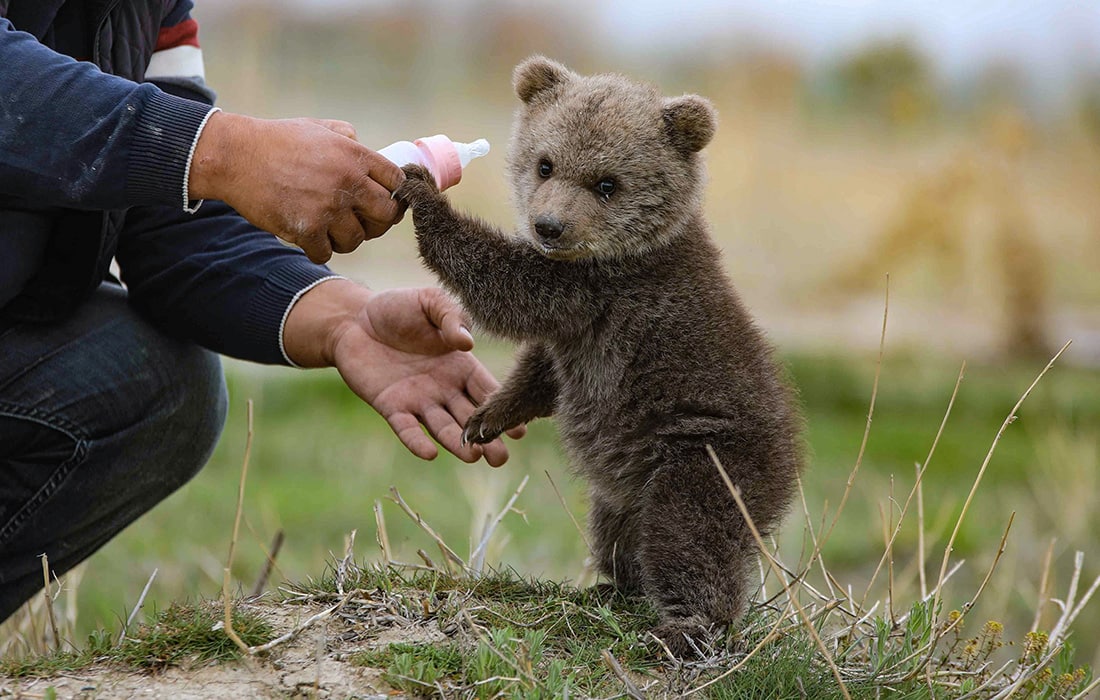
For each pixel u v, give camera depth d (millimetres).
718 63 25281
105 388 7645
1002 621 10586
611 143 8117
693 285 8031
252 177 6602
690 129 8297
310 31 26516
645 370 7832
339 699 5984
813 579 11648
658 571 7211
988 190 21219
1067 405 17047
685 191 8305
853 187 23609
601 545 8000
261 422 16438
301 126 6793
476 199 21328
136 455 7918
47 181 6402
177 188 6551
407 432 7883
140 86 6520
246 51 22234
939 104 25156
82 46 7301
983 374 18547
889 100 24859
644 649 6742
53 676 6203
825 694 6344
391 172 7078
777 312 21500
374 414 17078
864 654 7039
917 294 22078
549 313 7973
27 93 6348
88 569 11305
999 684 6965
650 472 7777
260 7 22609
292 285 8211
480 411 8000
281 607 7012
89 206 6582
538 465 14898
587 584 8734
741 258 22984
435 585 7324
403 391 8078
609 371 7953
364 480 14305
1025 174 22891
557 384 8305
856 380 17938
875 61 25516
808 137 25094
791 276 22500
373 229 7254
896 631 7309
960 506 13547
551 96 8711
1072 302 22094
